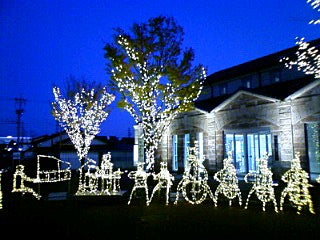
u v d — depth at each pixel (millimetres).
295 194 10281
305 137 15148
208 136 20844
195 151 12773
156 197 13203
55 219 9258
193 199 12305
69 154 32719
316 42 19078
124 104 14938
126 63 14438
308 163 14891
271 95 16609
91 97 21875
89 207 11195
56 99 21625
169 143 24281
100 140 35750
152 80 14641
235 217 9266
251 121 17906
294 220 8750
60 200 12648
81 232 7688
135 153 29938
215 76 25703
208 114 20812
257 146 17906
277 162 16188
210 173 19922
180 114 23359
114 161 36156
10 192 15242
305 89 15125
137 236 7262
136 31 14391
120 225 8398
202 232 7570
